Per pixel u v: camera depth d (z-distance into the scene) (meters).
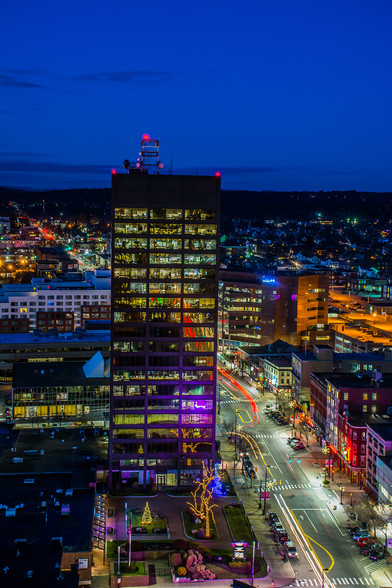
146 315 177.62
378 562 146.38
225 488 179.62
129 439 179.62
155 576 139.38
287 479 190.00
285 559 146.25
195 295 177.75
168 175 173.62
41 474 172.75
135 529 155.75
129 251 175.25
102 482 179.25
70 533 137.88
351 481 187.75
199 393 180.50
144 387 179.25
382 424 181.12
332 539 156.25
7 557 127.69
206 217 175.62
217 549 149.12
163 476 180.62
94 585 134.50
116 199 173.38
